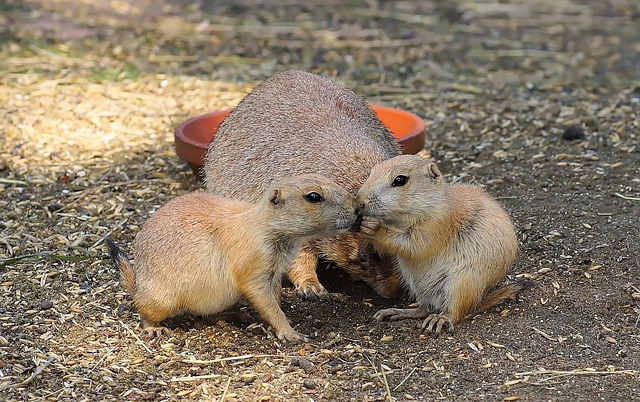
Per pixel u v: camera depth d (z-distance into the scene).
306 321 9.59
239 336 9.20
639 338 9.06
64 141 14.45
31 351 8.84
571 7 23.11
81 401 8.04
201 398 8.10
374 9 22.73
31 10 21.30
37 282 10.24
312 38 20.31
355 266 10.05
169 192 12.85
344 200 8.77
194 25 20.89
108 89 16.61
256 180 10.56
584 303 9.74
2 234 11.46
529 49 19.84
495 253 9.28
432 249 9.20
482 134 15.10
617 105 16.20
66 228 11.70
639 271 10.41
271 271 8.89
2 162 13.51
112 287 10.16
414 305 9.93
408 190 8.93
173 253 8.89
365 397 8.09
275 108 11.00
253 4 22.88
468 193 9.57
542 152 14.23
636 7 23.05
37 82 16.77
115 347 8.95
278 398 8.09
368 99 16.77
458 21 21.94
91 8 21.75
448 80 17.83
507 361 8.66
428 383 8.30
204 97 16.55
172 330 9.28
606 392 8.11
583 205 12.23
